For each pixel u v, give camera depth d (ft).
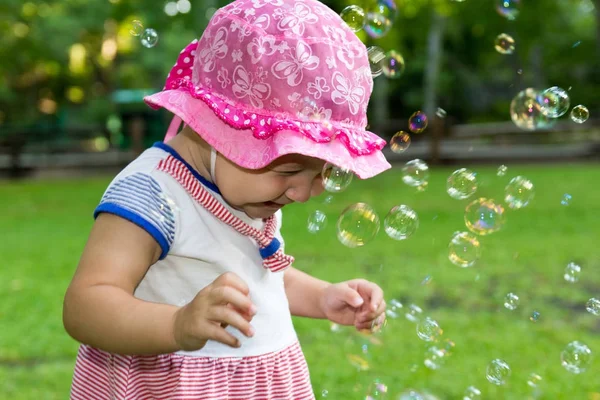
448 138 49.65
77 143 53.93
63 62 57.31
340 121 4.29
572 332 11.35
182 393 4.37
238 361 4.55
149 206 4.22
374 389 7.22
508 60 71.31
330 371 9.17
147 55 57.00
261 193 4.24
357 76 4.38
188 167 4.44
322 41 4.23
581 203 25.86
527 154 44.11
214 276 4.50
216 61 4.30
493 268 16.02
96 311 3.92
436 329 6.70
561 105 7.29
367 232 5.49
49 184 38.19
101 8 53.78
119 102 58.54
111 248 4.12
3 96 62.13
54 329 11.57
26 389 8.75
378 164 4.50
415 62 67.41
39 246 19.44
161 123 58.08
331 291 5.32
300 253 17.76
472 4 58.95
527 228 21.12
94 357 4.64
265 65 4.14
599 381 8.98
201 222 4.43
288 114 4.16
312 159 4.26
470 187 6.64
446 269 15.92
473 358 9.86
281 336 4.83
